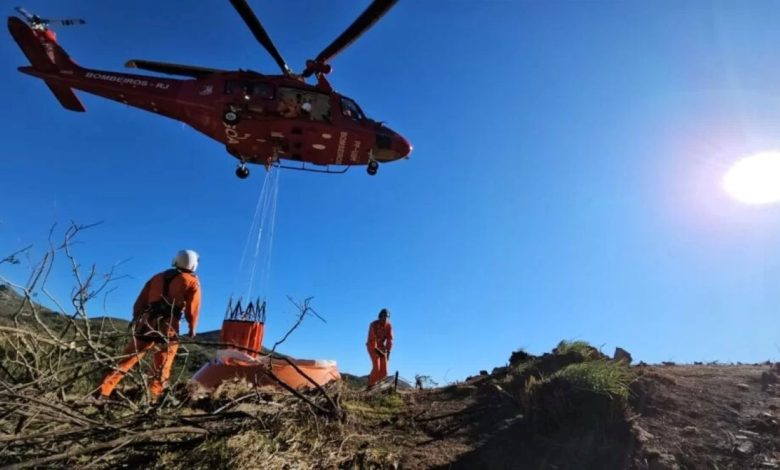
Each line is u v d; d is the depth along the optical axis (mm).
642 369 4418
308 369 4988
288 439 3264
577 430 3406
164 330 4445
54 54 10133
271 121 9523
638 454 3082
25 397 2395
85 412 3047
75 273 2770
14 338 2811
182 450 2902
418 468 3238
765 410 3516
